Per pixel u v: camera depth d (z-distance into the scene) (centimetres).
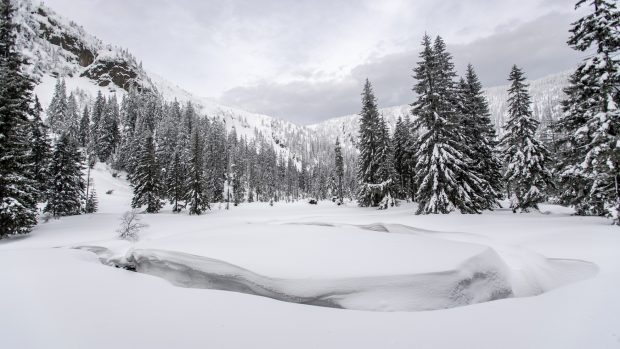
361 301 702
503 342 451
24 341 468
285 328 537
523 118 2448
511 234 1445
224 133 12719
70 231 2184
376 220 2277
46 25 15912
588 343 428
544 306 593
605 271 859
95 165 6931
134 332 508
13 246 1705
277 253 955
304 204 6353
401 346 457
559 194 2383
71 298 674
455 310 623
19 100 1991
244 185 9438
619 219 1409
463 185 2417
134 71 17700
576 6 1612
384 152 3553
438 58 2636
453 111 2381
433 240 1073
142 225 2348
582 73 1638
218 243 1109
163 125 8306
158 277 903
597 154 1517
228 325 547
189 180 4491
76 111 9706
